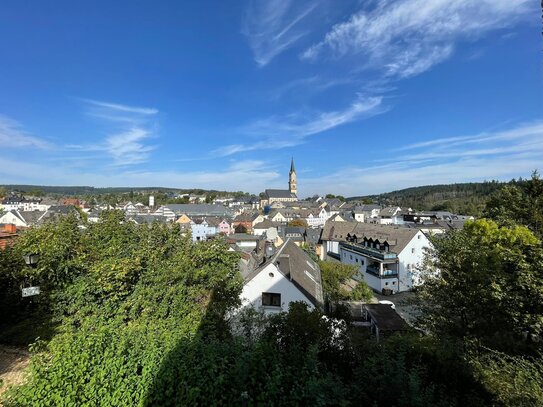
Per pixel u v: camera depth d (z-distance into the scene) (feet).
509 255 32.63
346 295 85.71
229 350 19.03
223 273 34.32
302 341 23.73
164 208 366.43
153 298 29.89
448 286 37.40
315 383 15.69
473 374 21.42
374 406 15.46
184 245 37.45
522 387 19.76
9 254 38.06
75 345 17.92
